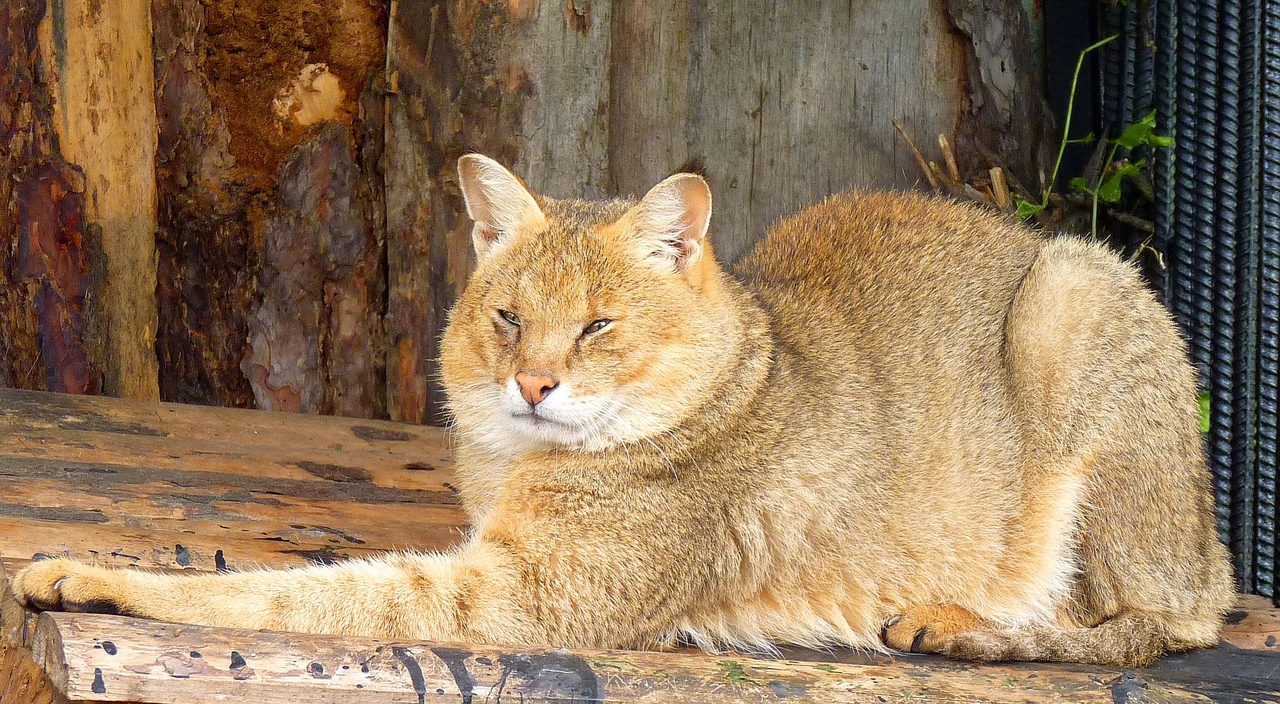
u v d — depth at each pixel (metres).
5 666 5.70
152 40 9.65
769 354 6.37
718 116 9.40
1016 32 9.55
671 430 6.09
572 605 5.83
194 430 8.26
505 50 9.05
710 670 5.46
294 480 7.66
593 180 9.19
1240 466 9.23
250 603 5.43
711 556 6.11
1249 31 8.99
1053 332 6.73
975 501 6.66
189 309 9.74
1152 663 6.49
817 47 9.42
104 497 6.86
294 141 9.72
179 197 9.70
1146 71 9.34
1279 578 9.21
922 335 6.82
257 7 9.78
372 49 9.79
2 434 7.50
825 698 5.46
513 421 6.11
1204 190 9.18
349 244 9.71
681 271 6.28
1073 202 9.47
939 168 9.40
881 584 6.52
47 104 9.13
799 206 9.46
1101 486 6.60
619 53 9.29
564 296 6.11
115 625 4.88
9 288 9.16
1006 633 6.25
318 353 9.73
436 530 7.24
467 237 9.23
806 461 6.30
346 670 4.99
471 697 5.07
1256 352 9.16
